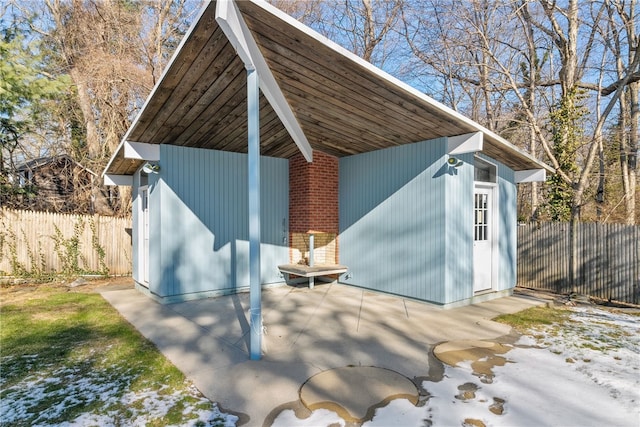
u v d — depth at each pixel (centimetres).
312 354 410
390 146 696
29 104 1021
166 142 658
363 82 452
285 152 797
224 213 740
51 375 357
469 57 1387
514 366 374
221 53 416
